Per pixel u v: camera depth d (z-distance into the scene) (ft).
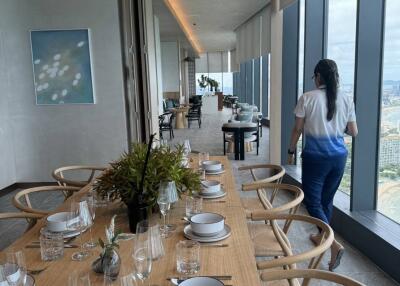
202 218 6.55
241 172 21.22
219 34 53.01
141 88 19.83
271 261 5.56
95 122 19.16
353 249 11.28
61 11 18.47
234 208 7.53
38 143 19.36
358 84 11.21
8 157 19.03
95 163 19.35
